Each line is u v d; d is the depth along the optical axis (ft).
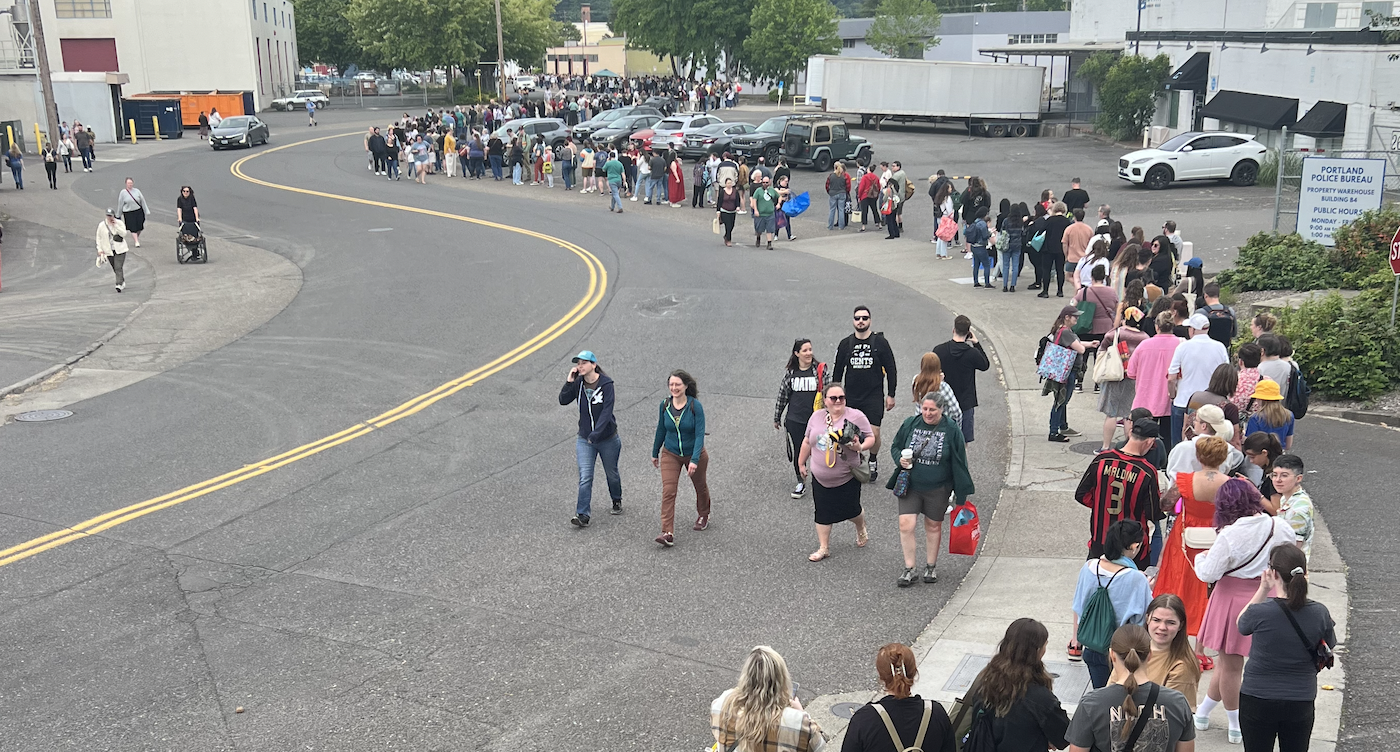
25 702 25.82
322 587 32.17
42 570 33.22
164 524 36.88
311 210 113.91
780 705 18.04
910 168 134.62
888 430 46.60
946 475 31.22
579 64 526.98
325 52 317.01
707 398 51.34
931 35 253.03
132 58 223.71
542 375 55.52
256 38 238.27
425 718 25.04
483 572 33.30
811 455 33.63
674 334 63.10
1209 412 28.86
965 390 41.19
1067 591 30.53
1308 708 19.48
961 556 33.96
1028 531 35.12
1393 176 78.89
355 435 46.50
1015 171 129.70
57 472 42.04
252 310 72.08
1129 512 26.50
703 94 241.76
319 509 38.32
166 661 27.78
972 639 27.96
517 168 134.00
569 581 32.68
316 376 55.93
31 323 68.49
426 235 99.14
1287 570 19.47
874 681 26.35
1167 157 112.88
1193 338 36.81
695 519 37.81
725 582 32.53
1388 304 50.93
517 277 80.38
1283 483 25.36
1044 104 194.29
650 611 30.58
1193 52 141.69
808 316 66.85
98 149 171.32
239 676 27.04
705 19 280.10
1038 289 73.10
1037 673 17.34
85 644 28.68
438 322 67.31
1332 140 103.50
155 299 75.82
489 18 262.88
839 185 100.37
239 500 39.11
